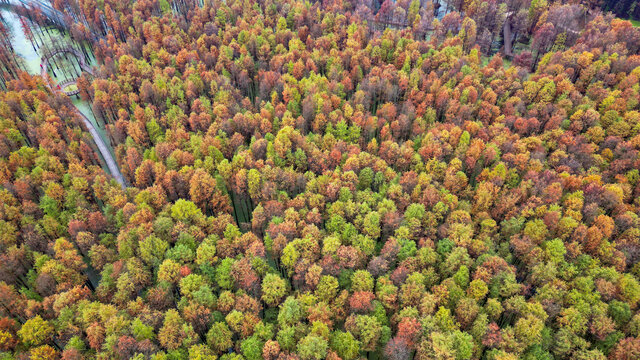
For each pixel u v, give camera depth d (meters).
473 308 79.25
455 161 117.12
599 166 120.56
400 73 156.62
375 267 90.19
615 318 81.44
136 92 157.75
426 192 105.69
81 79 157.38
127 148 126.25
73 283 90.56
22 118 143.38
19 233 100.38
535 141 124.44
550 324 83.31
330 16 194.75
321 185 111.88
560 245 90.94
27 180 111.00
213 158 121.94
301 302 82.62
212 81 150.38
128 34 199.50
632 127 128.38
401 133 137.75
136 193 111.75
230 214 113.50
